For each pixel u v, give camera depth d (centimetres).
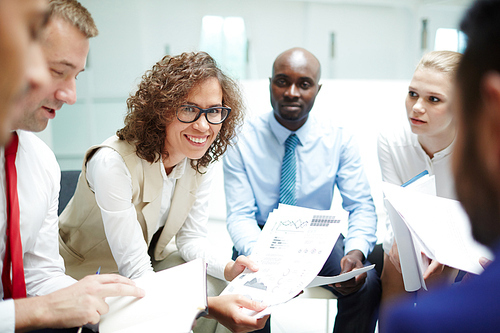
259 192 175
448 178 152
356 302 142
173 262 145
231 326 99
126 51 347
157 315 85
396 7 386
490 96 34
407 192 111
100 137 353
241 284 107
